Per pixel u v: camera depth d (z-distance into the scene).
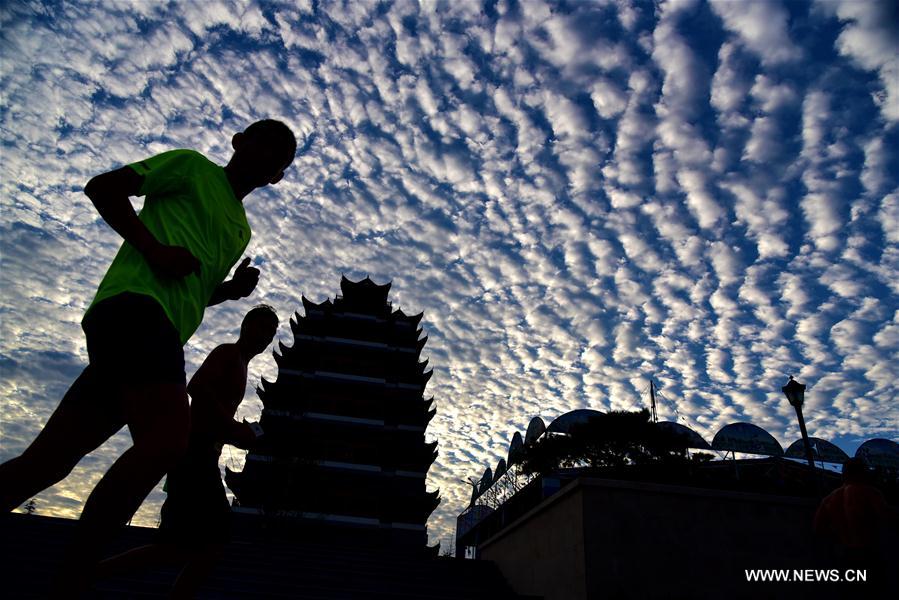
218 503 2.97
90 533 1.56
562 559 9.41
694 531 8.97
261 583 9.73
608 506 8.96
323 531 39.44
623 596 8.40
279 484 40.19
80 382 1.92
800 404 13.77
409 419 46.47
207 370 3.18
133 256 1.87
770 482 25.61
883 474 24.30
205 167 2.17
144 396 1.71
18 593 7.02
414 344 50.88
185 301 1.93
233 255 2.25
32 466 1.83
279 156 2.39
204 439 3.02
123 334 1.71
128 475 1.60
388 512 41.72
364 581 11.19
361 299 53.34
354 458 43.56
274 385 45.75
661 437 30.50
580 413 33.66
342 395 46.44
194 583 2.85
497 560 13.32
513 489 23.42
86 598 7.14
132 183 1.86
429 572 12.74
